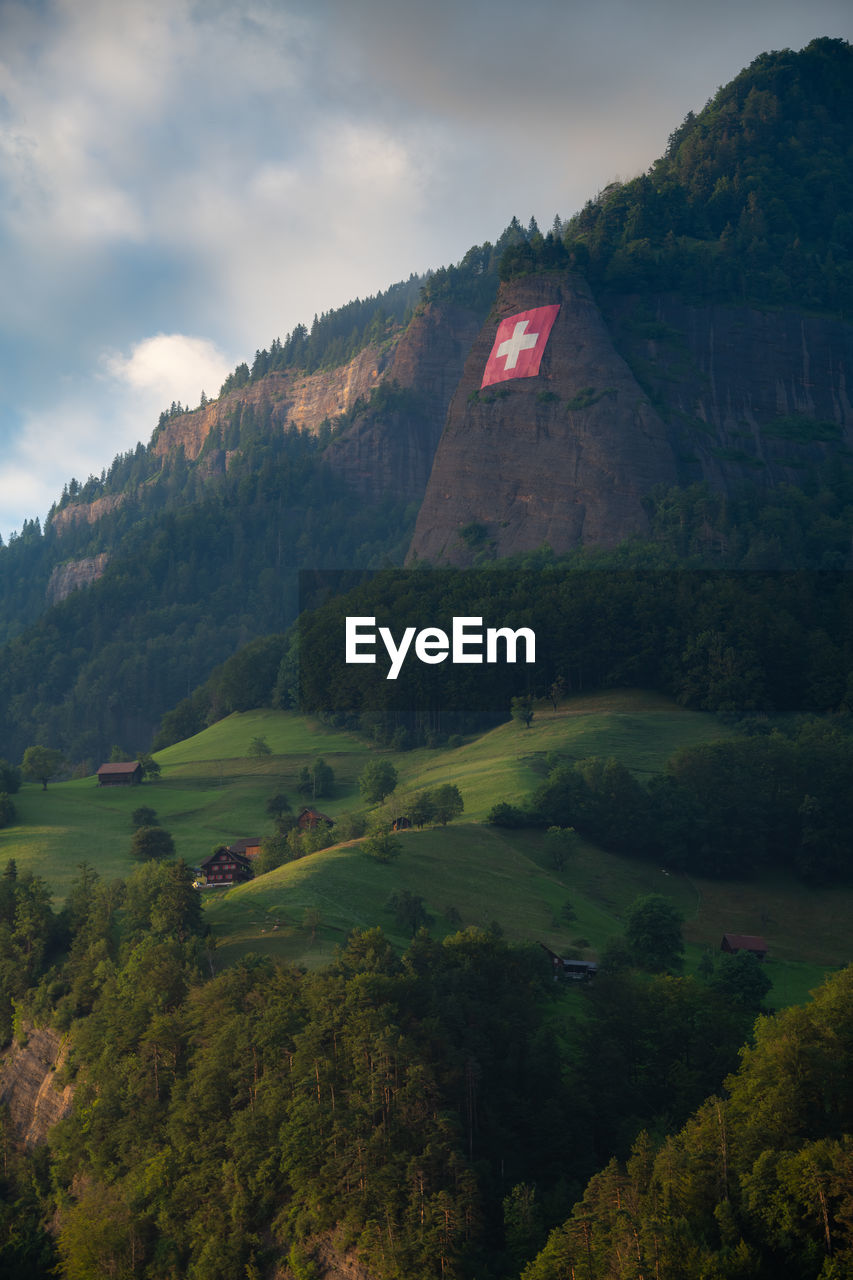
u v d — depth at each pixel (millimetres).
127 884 127625
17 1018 113938
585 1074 85375
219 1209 80438
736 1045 90812
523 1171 78312
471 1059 80938
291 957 101188
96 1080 97438
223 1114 86000
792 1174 64500
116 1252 83188
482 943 97438
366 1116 77438
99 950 112562
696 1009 94000
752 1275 62031
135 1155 89125
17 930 122812
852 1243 61656
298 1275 73375
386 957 91812
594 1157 80375
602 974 97500
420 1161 73938
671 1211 66500
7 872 135875
